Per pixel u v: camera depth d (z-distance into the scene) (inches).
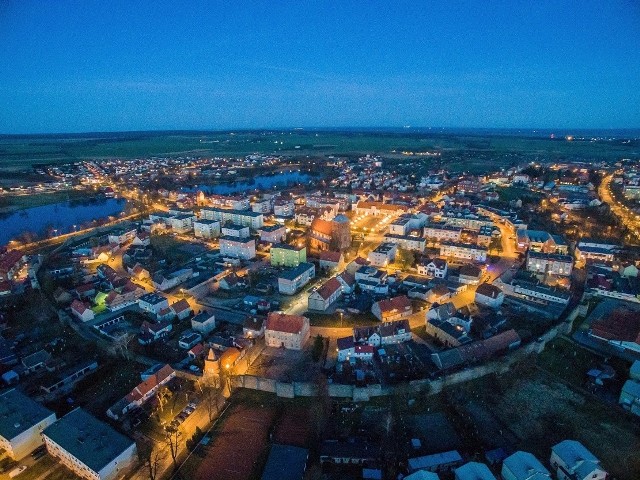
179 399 4933.6
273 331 5772.6
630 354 5575.8
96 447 3971.5
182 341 5885.8
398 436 4335.6
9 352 5753.0
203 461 4072.3
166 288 7696.9
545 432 4375.0
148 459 4005.9
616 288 7436.0
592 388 5000.0
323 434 4340.6
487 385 5034.5
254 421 4562.0
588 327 6279.5
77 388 5196.9
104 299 7253.9
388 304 6501.0
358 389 4795.8
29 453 4232.3
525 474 3644.2
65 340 6200.8
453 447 4180.6
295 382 4955.7
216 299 7362.2
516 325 6264.8
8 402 4549.7
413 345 5753.0
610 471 3917.3
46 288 7770.7
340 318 6560.0
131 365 5585.6
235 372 5260.8
